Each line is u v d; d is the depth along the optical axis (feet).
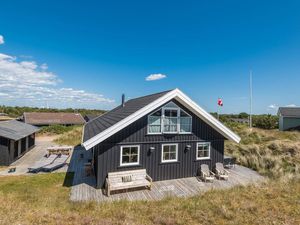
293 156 54.13
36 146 82.94
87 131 51.98
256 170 49.11
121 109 58.34
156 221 20.33
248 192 29.89
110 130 36.32
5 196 28.84
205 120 45.37
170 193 34.99
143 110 38.42
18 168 51.49
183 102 42.83
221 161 48.26
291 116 126.52
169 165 42.78
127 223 19.57
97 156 39.17
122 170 38.96
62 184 39.24
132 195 34.30
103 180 37.50
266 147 62.34
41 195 32.99
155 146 41.63
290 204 25.14
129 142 39.40
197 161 45.55
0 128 58.90
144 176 39.75
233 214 22.27
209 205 25.25
